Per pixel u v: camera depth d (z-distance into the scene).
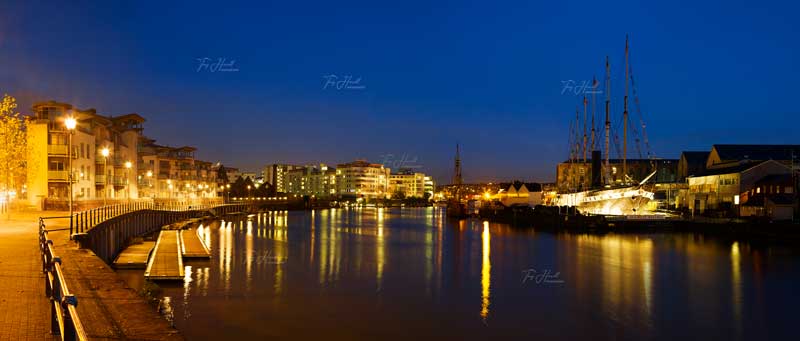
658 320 33.38
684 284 44.62
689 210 112.12
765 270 52.06
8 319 15.45
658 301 38.38
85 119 94.62
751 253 65.38
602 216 102.19
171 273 42.16
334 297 38.22
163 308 33.88
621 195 111.19
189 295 37.47
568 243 79.81
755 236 81.38
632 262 58.00
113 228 50.81
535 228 115.50
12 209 76.62
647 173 161.38
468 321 32.69
